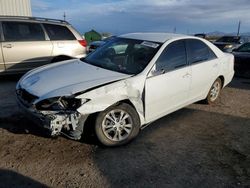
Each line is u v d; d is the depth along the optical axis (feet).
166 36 16.93
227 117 18.25
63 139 13.82
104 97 12.48
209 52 18.95
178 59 16.14
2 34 23.84
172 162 12.37
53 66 16.02
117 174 11.26
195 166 12.14
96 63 15.99
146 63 14.56
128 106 13.46
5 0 43.29
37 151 12.62
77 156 12.40
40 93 12.48
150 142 14.17
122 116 13.39
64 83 13.02
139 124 14.06
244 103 21.66
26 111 12.81
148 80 14.05
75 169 11.44
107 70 14.60
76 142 13.61
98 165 11.80
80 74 14.05
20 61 24.50
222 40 60.90
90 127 13.21
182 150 13.51
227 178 11.40
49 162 11.84
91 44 55.26
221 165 12.33
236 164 12.48
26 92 13.07
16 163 11.62
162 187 10.62
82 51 27.58
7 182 10.42
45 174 11.02
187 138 14.85
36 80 13.82
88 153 12.71
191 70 16.71
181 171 11.71
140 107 13.91
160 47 15.42
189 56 16.94
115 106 13.14
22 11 45.29
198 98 18.52
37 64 25.39
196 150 13.58
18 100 13.79
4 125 15.08
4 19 24.16
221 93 24.30
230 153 13.44
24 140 13.53
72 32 27.27
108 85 12.78
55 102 11.98
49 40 25.73
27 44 24.59
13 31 24.29
